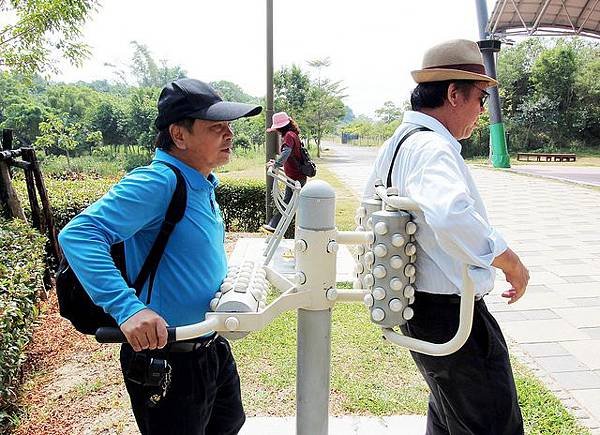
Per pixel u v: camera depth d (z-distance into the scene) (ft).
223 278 5.10
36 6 20.18
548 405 8.92
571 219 28.32
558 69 107.45
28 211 17.54
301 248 4.78
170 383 4.84
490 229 4.38
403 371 10.23
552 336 12.39
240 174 57.31
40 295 13.41
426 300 5.19
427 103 5.33
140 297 4.65
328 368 5.07
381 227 4.63
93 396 9.41
